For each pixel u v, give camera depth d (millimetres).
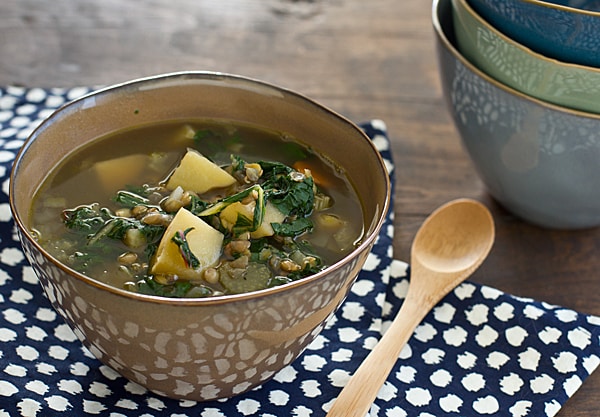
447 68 645
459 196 693
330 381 581
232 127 612
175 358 519
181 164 581
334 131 593
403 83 780
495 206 690
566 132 609
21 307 603
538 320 610
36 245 510
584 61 605
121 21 824
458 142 733
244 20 836
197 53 796
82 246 549
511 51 609
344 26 837
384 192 550
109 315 508
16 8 826
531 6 595
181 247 529
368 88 772
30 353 578
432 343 605
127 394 566
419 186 697
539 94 610
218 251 545
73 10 831
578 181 627
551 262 657
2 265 623
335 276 517
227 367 528
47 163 574
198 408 563
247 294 499
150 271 539
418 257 637
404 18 853
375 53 810
